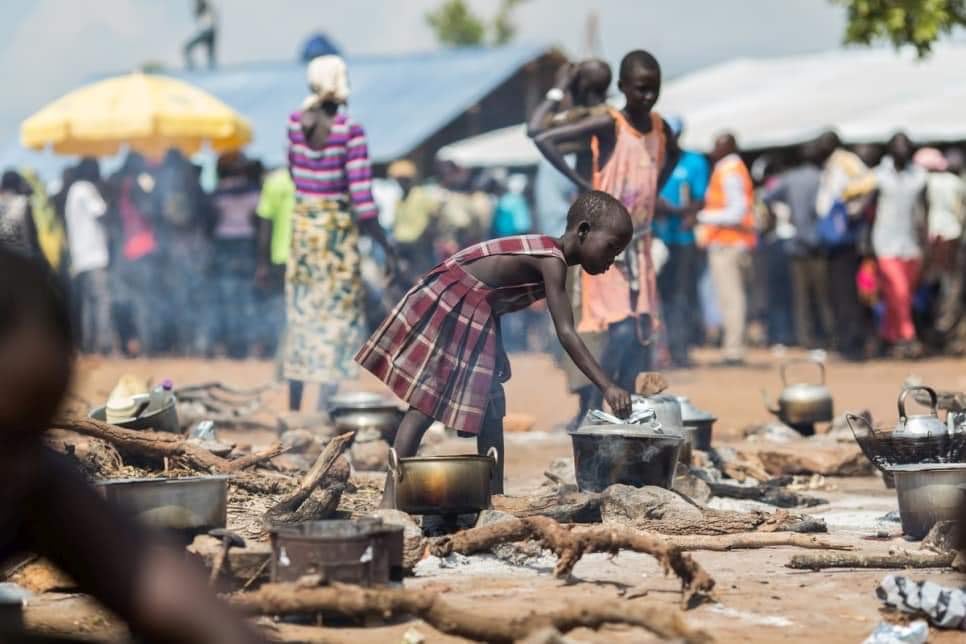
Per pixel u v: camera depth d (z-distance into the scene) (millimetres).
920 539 10555
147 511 8781
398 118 48531
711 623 7859
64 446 11367
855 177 32156
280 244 25109
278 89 50969
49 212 34500
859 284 33000
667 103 48031
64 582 8594
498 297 11086
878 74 45344
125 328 34219
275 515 10391
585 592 8672
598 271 11016
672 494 10945
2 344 3705
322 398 17984
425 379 10953
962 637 7688
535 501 11148
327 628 7664
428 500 10109
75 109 33344
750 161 42969
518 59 52000
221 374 28719
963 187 33375
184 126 33156
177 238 32312
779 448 15344
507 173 46375
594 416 11234
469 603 8305
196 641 3973
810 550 10305
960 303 33562
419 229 35188
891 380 27125
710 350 37812
